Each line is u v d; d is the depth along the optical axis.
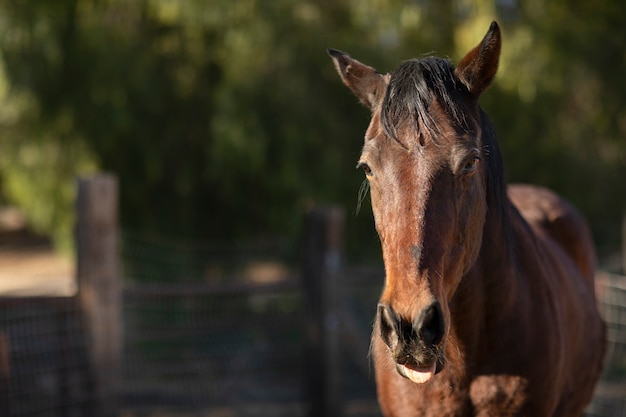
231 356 6.21
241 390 6.66
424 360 2.28
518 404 2.91
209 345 6.17
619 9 11.23
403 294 2.29
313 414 6.21
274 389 6.53
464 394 2.94
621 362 6.75
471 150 2.45
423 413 2.99
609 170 11.72
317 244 6.16
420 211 2.37
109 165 10.30
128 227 10.33
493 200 2.88
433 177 2.41
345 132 10.02
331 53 3.12
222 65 10.43
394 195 2.42
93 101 9.84
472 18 9.72
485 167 2.84
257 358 6.28
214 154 9.67
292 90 9.56
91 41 9.76
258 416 6.21
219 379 6.18
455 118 2.50
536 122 10.81
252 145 9.41
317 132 9.74
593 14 11.17
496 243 2.87
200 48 10.51
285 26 9.72
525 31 10.03
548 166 11.10
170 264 9.62
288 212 9.74
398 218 2.39
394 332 2.28
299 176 9.62
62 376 5.18
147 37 10.47
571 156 11.29
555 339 3.05
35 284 13.18
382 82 2.94
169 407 6.03
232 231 10.73
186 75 10.52
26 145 10.55
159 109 10.01
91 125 9.92
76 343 5.22
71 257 11.09
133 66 9.81
